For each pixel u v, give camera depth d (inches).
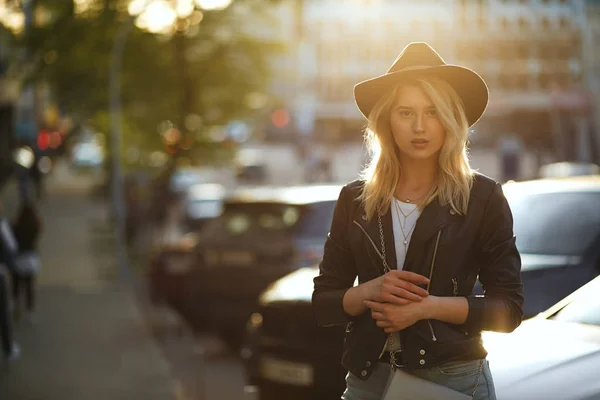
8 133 1470.2
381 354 122.6
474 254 120.8
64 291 690.2
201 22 880.9
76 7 833.5
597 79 2847.0
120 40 872.9
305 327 266.1
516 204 236.1
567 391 138.1
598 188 230.5
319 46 3821.4
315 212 402.9
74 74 896.3
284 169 3265.3
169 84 897.5
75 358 397.1
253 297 406.6
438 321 119.3
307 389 262.7
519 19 3400.6
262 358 275.7
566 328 160.9
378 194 123.7
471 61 3577.8
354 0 3934.5
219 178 2440.9
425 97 121.3
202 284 419.2
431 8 3806.6
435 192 121.0
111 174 1133.1
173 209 1344.7
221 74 903.7
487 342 162.4
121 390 329.1
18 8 837.8
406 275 116.4
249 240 412.2
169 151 919.7
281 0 904.9
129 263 914.7
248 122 964.0
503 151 2431.1
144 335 465.1
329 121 3853.3
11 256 382.6
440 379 120.5
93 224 1321.4
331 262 129.3
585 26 2901.1
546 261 214.7
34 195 1643.7
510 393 141.9
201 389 353.1
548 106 3085.6
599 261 211.9
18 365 379.9
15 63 878.4
